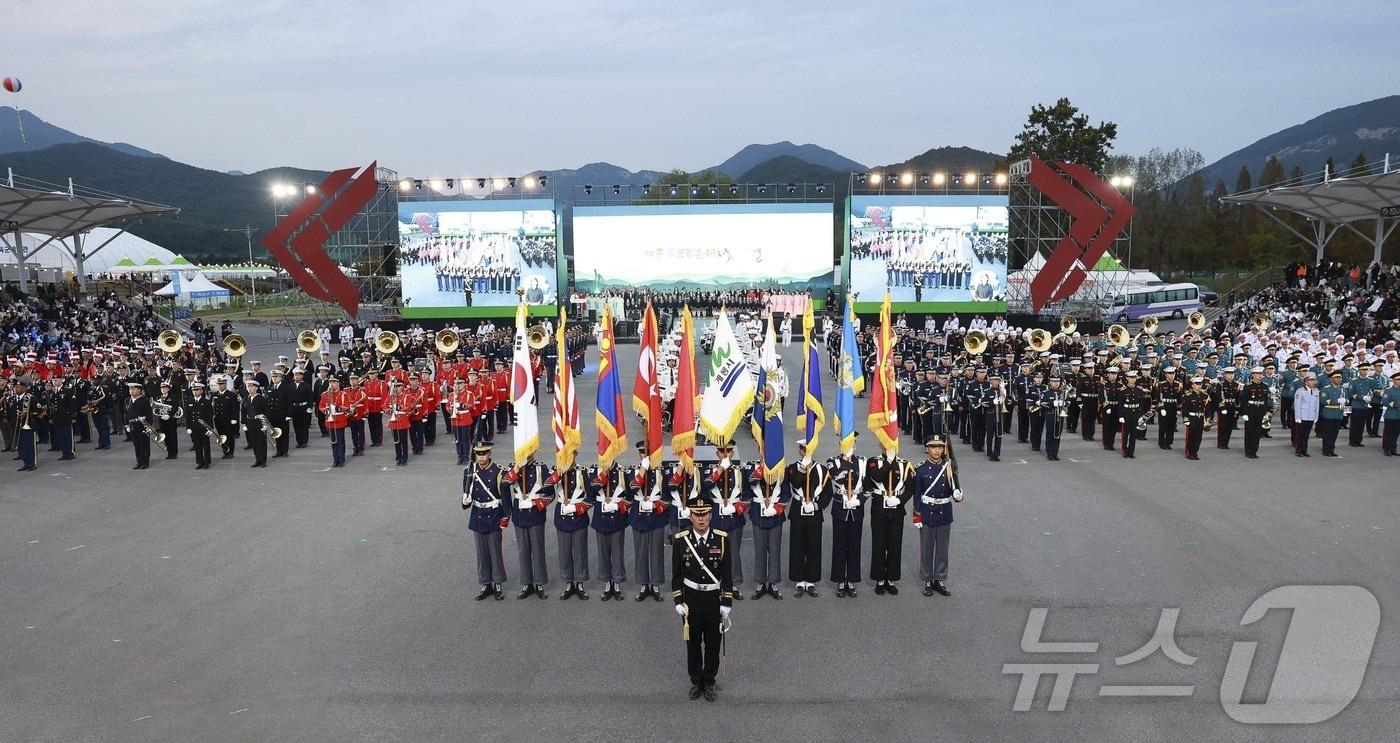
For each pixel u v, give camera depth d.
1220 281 76.50
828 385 31.20
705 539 8.09
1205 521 13.55
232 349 24.33
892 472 10.58
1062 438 21.00
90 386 20.48
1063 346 31.42
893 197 47.75
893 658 8.91
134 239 95.12
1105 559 11.79
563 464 10.84
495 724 7.64
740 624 9.87
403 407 18.41
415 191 49.41
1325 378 19.19
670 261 52.22
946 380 20.95
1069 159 64.00
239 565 11.88
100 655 9.04
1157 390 20.05
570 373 11.48
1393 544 12.27
